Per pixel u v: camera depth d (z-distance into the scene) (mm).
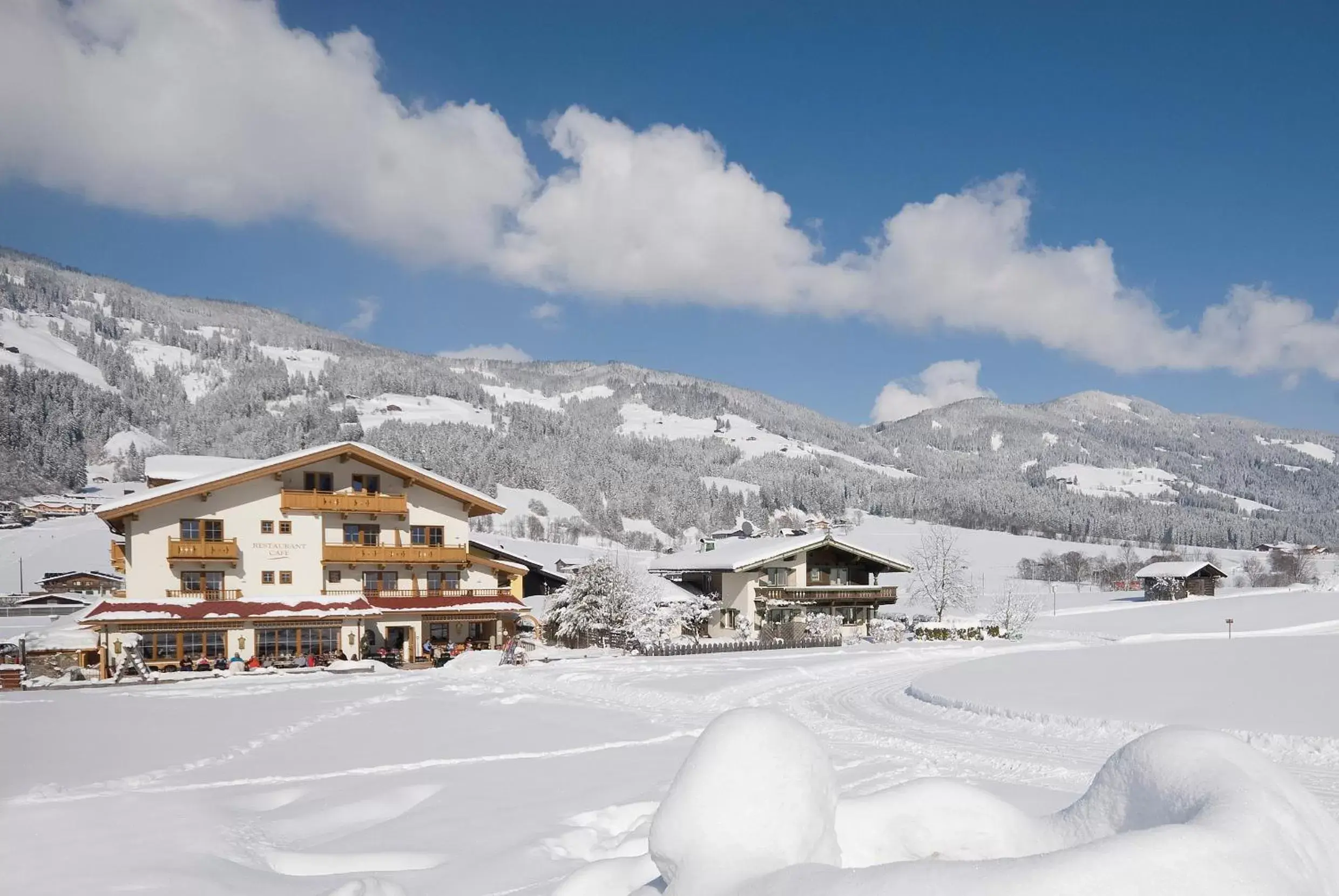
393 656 44812
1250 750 5266
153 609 40781
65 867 9984
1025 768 17312
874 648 48469
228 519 44375
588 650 47875
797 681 33312
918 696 28266
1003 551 161625
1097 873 3732
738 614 59469
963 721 23547
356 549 46531
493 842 11062
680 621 56031
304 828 12273
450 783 14836
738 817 5023
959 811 6008
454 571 50062
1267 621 61938
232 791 14375
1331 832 4758
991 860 4008
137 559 42375
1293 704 21922
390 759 17219
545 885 9273
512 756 17656
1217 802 4605
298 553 45688
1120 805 5418
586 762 17031
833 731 22391
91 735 20125
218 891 9250
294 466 45312
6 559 107125
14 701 27375
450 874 9789
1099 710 22656
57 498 162625
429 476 48938
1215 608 72812
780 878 4379
